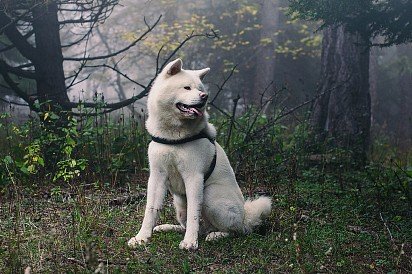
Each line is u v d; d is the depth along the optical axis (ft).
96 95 16.60
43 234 10.78
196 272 9.21
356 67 22.38
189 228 10.28
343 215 12.80
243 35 45.24
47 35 17.43
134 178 15.84
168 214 12.58
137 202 13.47
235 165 16.38
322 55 23.93
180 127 10.18
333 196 14.76
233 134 17.79
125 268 9.20
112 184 15.06
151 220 10.48
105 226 11.25
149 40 36.94
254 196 13.98
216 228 11.02
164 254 9.94
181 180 10.55
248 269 9.39
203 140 10.43
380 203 13.44
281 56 46.11
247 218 11.14
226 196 10.77
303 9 13.26
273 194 13.85
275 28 43.21
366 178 16.83
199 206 10.32
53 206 12.73
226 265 9.67
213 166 10.75
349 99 22.33
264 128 17.76
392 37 13.53
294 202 13.23
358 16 13.25
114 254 9.83
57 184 14.92
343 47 22.52
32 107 17.24
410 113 46.03
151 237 10.53
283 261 9.75
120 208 12.83
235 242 10.49
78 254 9.67
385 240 11.14
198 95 9.93
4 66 17.38
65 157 15.29
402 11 12.86
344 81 21.66
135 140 16.55
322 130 23.16
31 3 16.66
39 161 13.83
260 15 45.06
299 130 20.51
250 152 16.30
